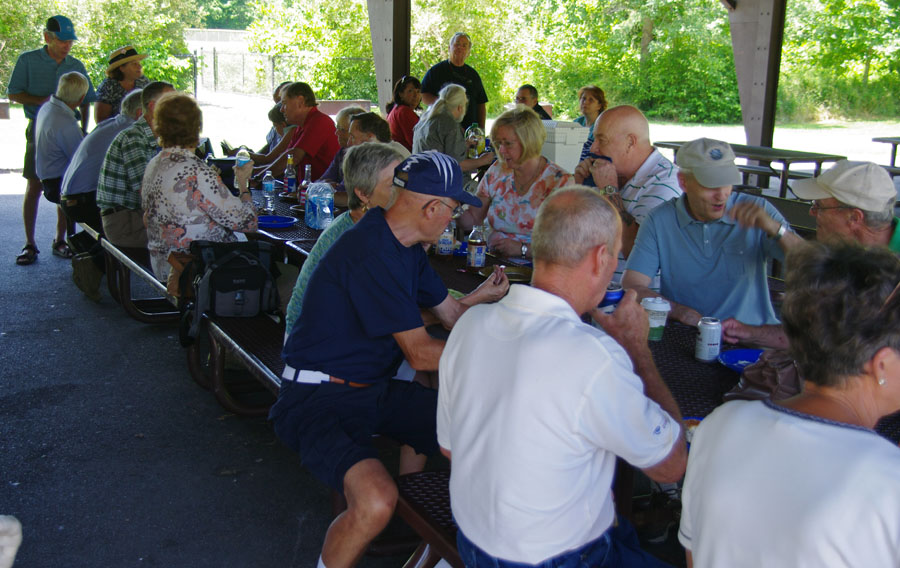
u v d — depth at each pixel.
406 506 2.12
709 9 21.95
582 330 1.53
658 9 21.94
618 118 3.41
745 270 2.90
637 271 2.98
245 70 21.00
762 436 1.16
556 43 21.23
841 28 19.05
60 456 3.34
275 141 7.08
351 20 17.97
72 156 6.03
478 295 2.81
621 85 22.28
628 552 1.75
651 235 2.98
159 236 3.97
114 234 4.83
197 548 2.74
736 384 2.26
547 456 1.50
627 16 22.39
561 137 7.89
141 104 5.05
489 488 1.55
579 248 1.60
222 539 2.80
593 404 1.47
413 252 2.41
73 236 5.50
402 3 7.66
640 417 1.49
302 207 4.95
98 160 5.38
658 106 22.69
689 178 2.80
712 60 22.09
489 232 4.12
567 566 1.57
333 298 2.34
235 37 30.88
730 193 2.90
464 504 1.63
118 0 19.92
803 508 1.08
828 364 1.17
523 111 3.82
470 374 1.61
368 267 2.30
